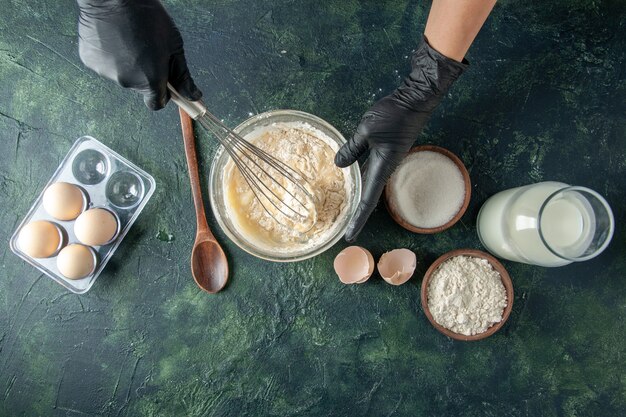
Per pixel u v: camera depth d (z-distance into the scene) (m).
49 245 0.68
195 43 0.71
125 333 0.71
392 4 0.71
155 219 0.71
